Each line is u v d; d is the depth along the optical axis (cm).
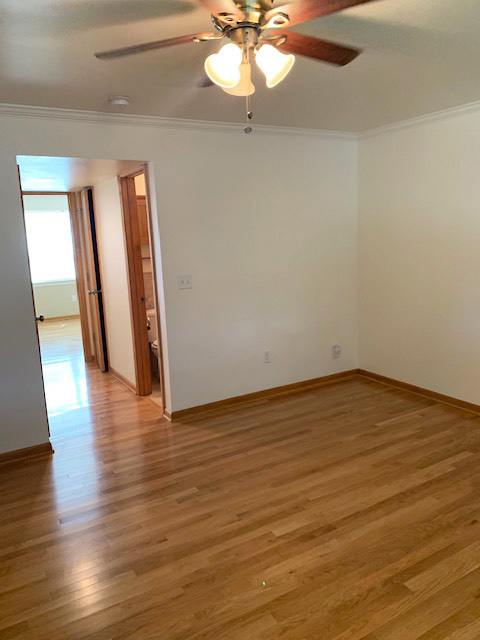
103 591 196
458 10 186
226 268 384
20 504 265
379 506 248
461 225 354
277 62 167
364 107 329
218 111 319
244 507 253
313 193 417
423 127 369
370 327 450
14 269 306
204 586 197
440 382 389
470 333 360
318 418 368
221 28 167
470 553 210
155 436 348
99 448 332
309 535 227
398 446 314
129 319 440
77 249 542
